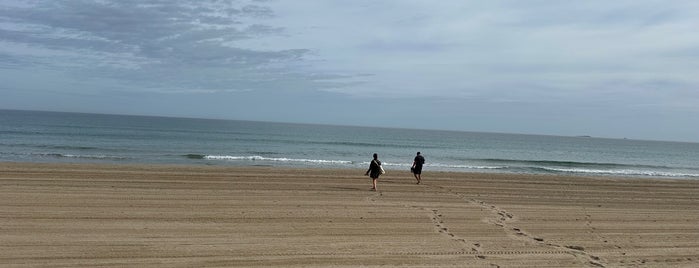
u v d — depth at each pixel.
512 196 17.12
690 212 15.41
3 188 13.81
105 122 110.31
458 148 68.12
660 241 11.07
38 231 9.50
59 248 8.52
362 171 23.23
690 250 10.38
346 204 13.78
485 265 8.66
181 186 15.84
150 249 8.73
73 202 12.30
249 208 12.62
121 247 8.76
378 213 12.69
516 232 11.34
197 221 10.98
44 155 29.27
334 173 21.72
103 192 14.01
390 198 15.32
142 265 7.87
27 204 11.73
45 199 12.46
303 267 8.11
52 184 15.08
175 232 9.93
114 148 38.34
